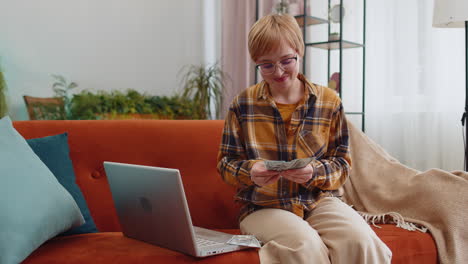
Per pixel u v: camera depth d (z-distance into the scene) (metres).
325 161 1.35
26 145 1.35
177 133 1.68
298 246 1.10
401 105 2.91
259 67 1.37
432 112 2.71
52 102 3.13
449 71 2.65
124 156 1.62
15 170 1.21
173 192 1.07
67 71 3.57
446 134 2.69
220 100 3.86
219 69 3.98
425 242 1.31
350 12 3.17
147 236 1.25
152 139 1.65
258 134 1.41
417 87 2.80
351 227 1.17
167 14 4.12
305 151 1.37
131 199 1.25
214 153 1.68
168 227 1.14
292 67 1.34
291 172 1.20
